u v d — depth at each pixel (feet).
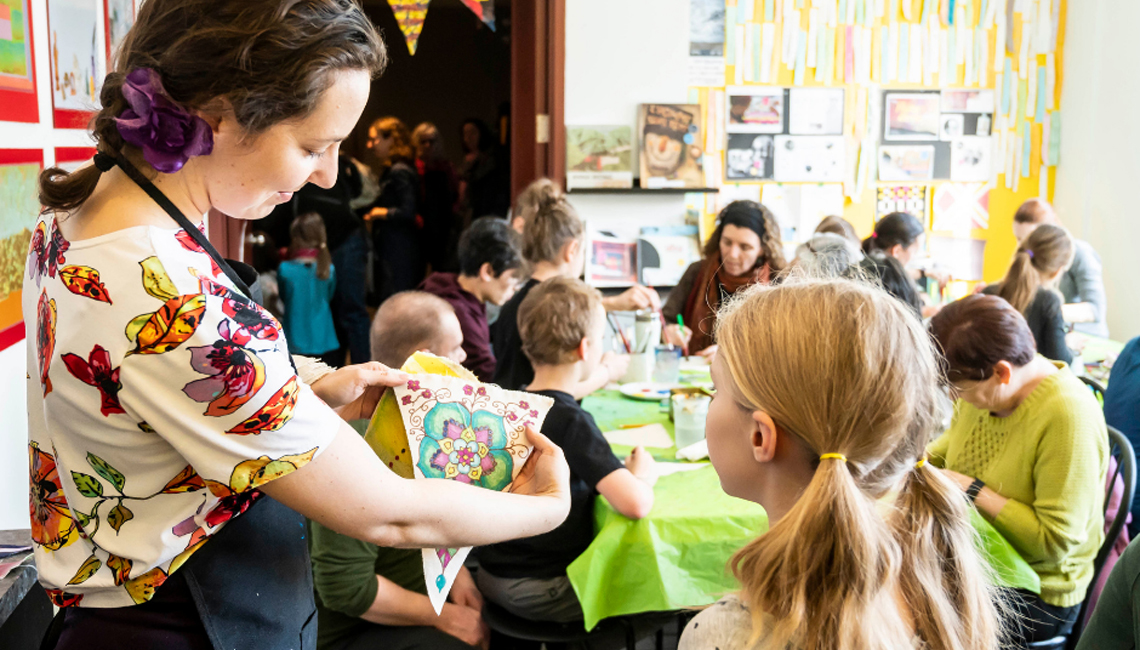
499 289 9.89
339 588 5.39
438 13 26.55
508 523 3.16
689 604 5.96
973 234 16.16
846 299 2.93
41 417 2.88
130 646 2.82
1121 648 3.91
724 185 15.35
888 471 2.95
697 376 9.62
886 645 2.64
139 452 2.65
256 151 2.67
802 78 15.24
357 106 2.78
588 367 6.70
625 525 5.95
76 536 2.85
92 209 2.68
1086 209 15.65
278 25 2.51
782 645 2.68
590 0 13.83
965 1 15.43
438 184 19.95
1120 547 6.43
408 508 2.88
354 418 3.67
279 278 14.92
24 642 4.29
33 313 2.83
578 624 6.54
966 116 15.79
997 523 5.84
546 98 14.35
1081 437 5.68
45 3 5.83
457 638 5.73
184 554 2.79
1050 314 9.91
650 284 14.39
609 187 13.99
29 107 5.48
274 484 2.68
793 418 2.87
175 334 2.52
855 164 15.61
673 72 14.14
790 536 2.73
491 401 3.50
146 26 2.59
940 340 6.00
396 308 6.59
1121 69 14.84
